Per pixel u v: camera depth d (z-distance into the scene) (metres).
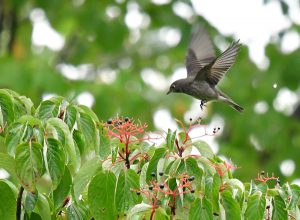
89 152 6.61
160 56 21.55
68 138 6.16
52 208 6.45
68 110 6.40
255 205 6.27
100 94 16.80
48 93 16.19
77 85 16.69
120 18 19.41
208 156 6.58
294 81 19.59
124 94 17.08
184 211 6.26
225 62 9.87
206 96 10.02
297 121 19.61
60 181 6.32
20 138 6.09
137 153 6.65
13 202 6.28
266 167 18.84
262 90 19.59
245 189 6.77
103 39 19.22
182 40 19.09
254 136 19.38
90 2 19.36
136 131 6.55
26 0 18.11
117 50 19.45
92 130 6.40
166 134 6.45
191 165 6.32
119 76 17.34
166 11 19.53
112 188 6.30
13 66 16.12
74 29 19.61
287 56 19.72
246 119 19.28
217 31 19.02
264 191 6.39
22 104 6.58
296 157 19.09
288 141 19.31
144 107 17.38
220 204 6.27
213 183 6.20
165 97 18.14
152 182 6.28
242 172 18.27
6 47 18.52
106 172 6.30
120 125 6.52
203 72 10.00
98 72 20.42
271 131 19.36
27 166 6.02
